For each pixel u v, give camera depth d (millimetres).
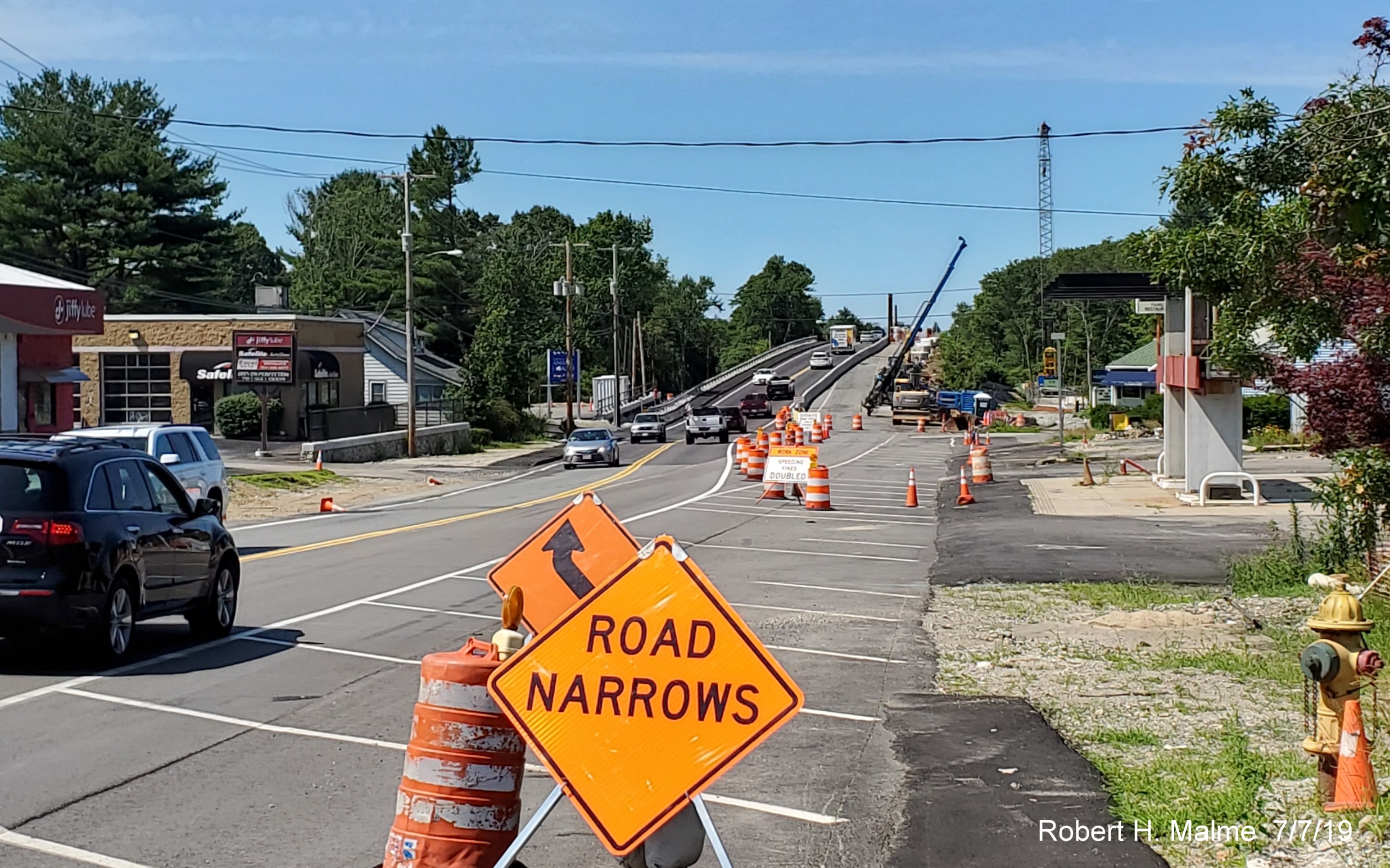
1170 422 31797
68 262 68375
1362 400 11758
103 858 6309
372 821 6930
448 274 107750
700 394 111812
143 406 55531
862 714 9547
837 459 50250
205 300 72062
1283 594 14625
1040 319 126625
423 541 22391
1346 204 9492
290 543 22047
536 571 6914
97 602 10750
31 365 35594
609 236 133500
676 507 30047
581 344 122625
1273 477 32375
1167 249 10930
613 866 6328
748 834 6805
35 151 66875
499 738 5520
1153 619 13500
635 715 4977
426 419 66875
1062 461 43500
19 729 8859
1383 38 10023
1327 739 6805
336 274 104062
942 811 7105
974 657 11797
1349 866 5980
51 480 10766
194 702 9758
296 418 53812
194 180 70375
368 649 12055
